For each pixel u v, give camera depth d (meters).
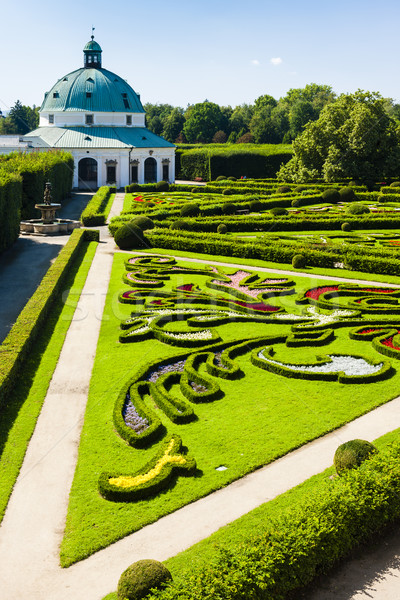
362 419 17.45
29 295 30.47
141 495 13.65
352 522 11.83
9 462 15.10
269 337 23.31
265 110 163.50
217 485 14.14
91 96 101.44
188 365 20.48
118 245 43.47
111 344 23.55
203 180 110.88
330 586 11.14
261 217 52.38
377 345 22.69
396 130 83.88
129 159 97.81
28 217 54.84
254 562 10.22
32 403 18.38
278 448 15.73
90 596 10.80
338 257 37.12
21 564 11.65
